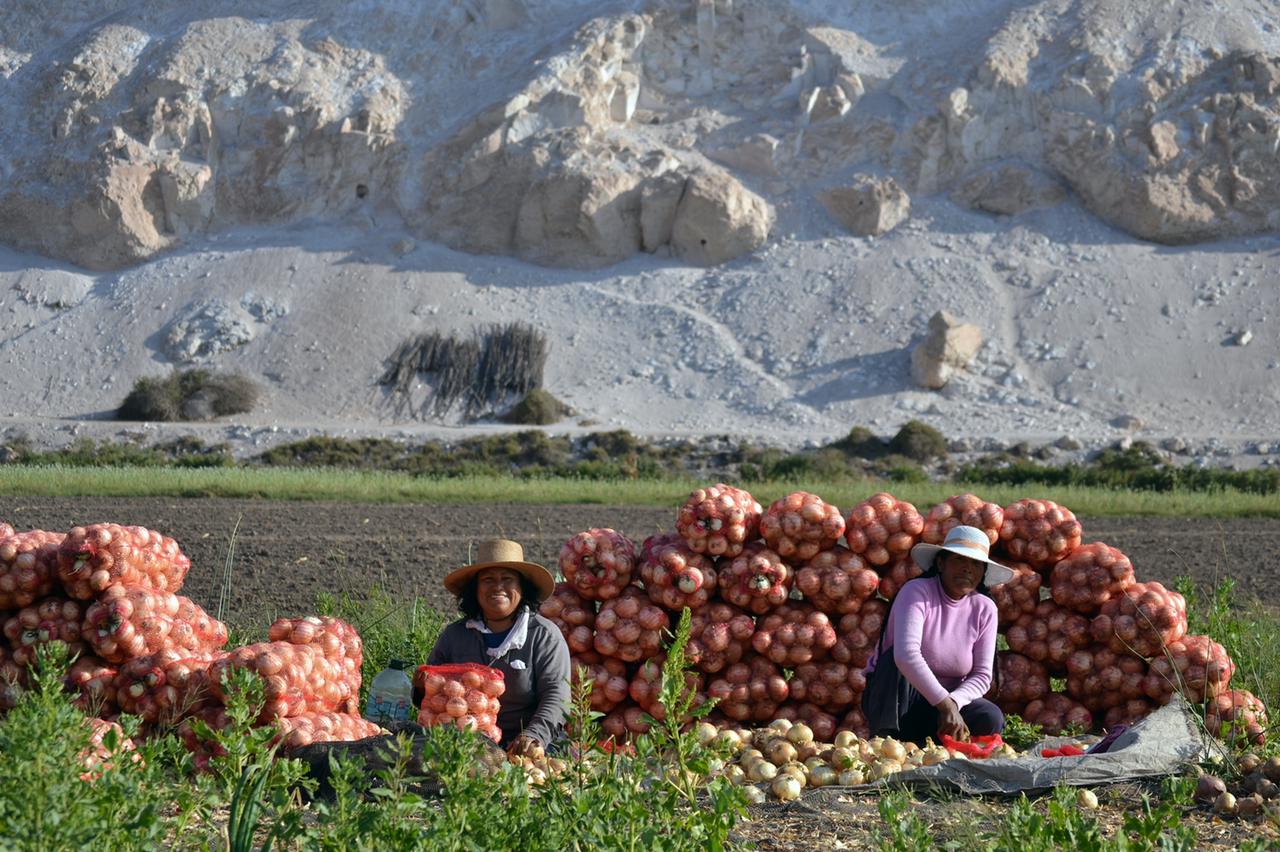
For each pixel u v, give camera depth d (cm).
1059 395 9538
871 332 10319
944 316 9625
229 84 12356
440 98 12769
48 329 10981
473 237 11694
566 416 9394
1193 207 10994
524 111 12075
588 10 13450
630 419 9381
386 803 641
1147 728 1014
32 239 11862
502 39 13325
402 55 13100
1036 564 1236
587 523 3662
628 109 12612
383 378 10112
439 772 647
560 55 12388
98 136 12175
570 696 1063
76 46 13062
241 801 672
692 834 650
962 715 1122
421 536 3189
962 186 11750
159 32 13412
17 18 13862
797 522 1188
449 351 10212
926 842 668
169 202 11850
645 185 11569
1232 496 4884
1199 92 11556
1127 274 10688
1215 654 1146
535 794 790
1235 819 859
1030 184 11500
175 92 12288
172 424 9150
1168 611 1158
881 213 11431
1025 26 12475
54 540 1123
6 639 1076
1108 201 11269
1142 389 9538
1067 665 1206
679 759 701
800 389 9775
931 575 1180
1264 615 1752
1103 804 896
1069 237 11181
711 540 1189
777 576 1180
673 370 10119
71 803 568
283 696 977
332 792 887
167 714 995
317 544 2900
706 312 10869
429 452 8250
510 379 9919
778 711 1189
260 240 11812
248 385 9869
